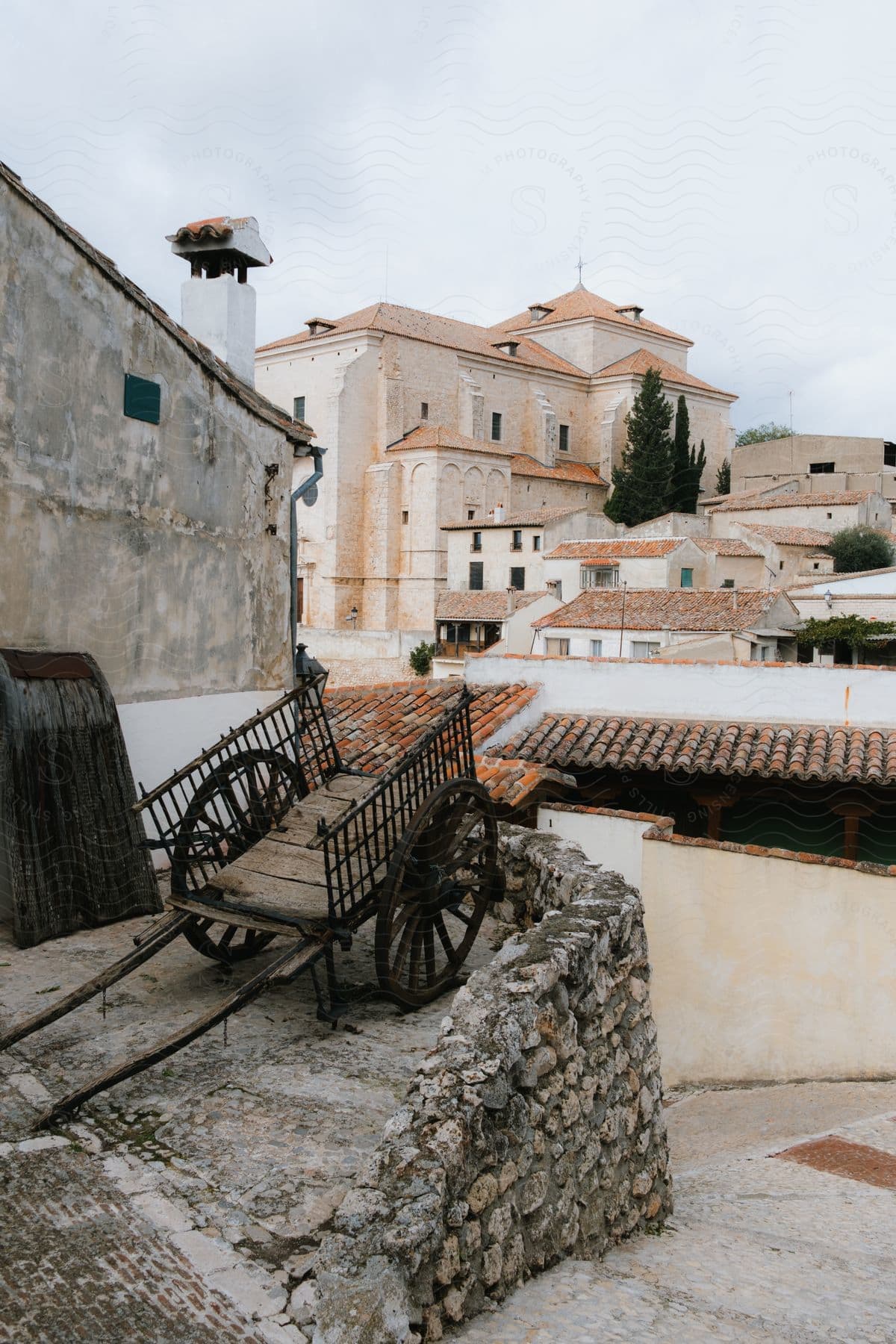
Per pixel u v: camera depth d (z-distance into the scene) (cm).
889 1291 477
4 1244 397
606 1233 519
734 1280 471
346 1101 525
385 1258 342
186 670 982
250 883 639
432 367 6656
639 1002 612
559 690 1559
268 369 6819
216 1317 360
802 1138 784
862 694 1434
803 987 935
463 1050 436
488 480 6431
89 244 830
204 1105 517
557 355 7800
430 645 5088
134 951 592
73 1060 564
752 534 4994
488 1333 369
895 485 6222
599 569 4831
